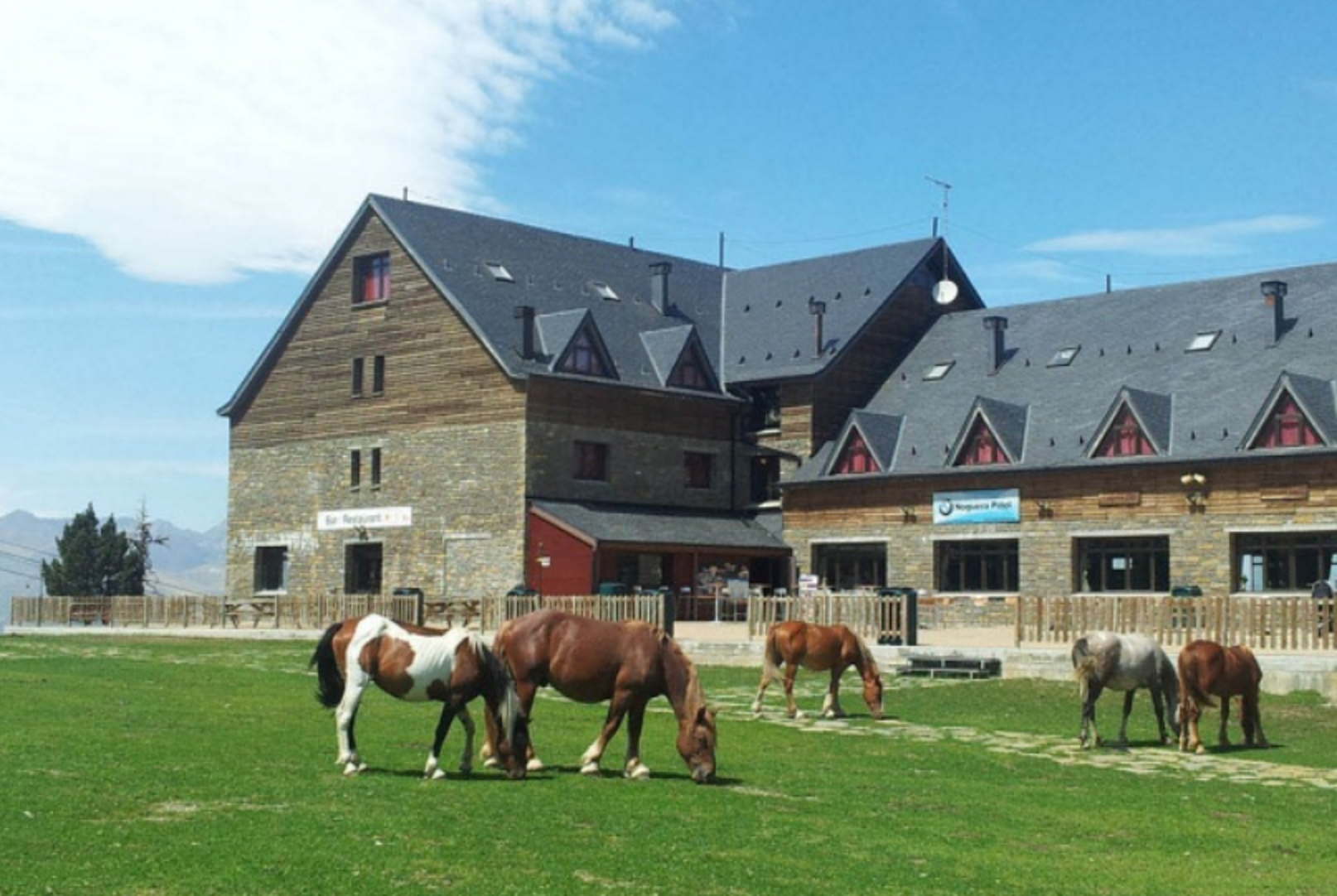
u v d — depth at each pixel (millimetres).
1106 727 27391
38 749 19688
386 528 58750
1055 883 14438
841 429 58156
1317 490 45188
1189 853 16203
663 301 63281
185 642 49562
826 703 28344
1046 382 54562
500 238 61531
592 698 19266
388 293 59500
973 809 18219
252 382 63906
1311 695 30438
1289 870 15531
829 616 39469
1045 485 50625
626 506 56781
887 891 13688
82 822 15062
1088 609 35844
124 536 86625
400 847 14336
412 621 49875
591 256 64375
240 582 63688
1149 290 56500
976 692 32031
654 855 14555
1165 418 49281
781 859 14727
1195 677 24453
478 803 16703
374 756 20062
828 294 62906
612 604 43094
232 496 64375
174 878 13016
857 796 18766
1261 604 33125
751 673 36844
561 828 15555
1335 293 51125
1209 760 23453
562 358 55750
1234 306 53094
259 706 26594
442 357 57406
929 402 56969
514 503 54688
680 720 19297
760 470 61406
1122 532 48906
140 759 19078
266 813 15742
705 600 55500
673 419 59094
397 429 58719
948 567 53094
